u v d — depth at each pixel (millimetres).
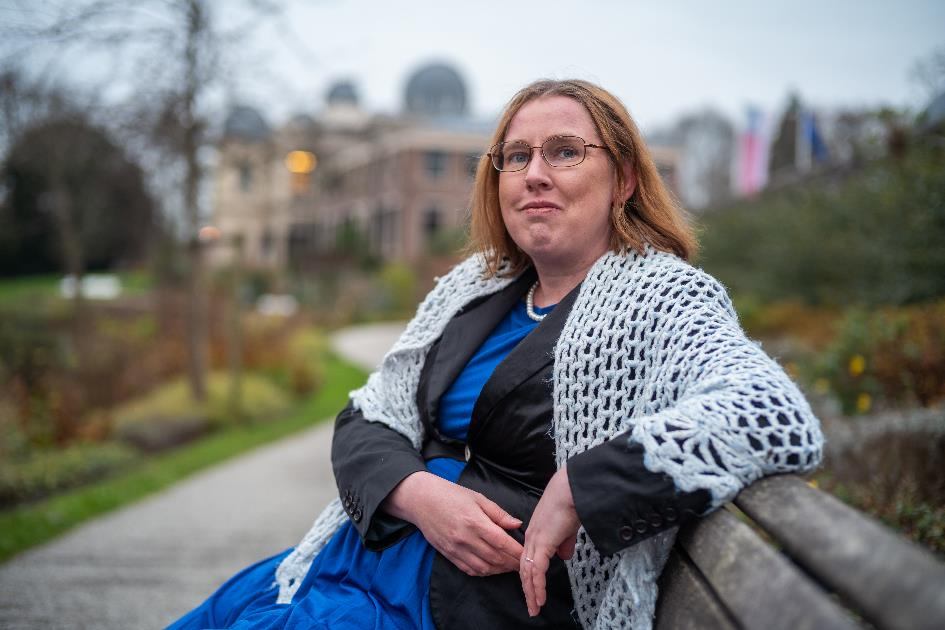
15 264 35094
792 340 9680
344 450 1763
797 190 16234
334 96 53125
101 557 4586
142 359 12477
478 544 1457
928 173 6566
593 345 1501
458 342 1779
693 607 1188
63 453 8031
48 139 11203
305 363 15328
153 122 10000
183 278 16062
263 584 1829
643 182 1716
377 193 51281
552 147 1672
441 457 1710
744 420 1193
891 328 5695
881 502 2953
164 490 6891
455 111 56906
